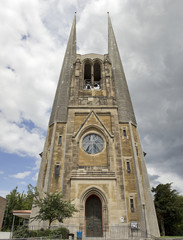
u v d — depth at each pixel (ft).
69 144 113.70
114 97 135.64
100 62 156.76
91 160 109.60
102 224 94.89
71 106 127.75
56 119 125.29
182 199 179.11
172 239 87.61
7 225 165.07
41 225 91.56
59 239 68.08
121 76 150.61
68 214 78.13
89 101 131.54
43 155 116.67
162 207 161.17
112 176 101.91
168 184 169.89
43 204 81.41
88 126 119.55
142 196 98.73
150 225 98.68
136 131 128.26
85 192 97.60
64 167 106.52
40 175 109.19
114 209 94.07
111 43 176.76
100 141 116.57
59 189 101.14
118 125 122.01
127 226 91.45
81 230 89.61
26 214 116.16
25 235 68.64
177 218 158.10
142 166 116.16
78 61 150.20
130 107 137.28
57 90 149.38
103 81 145.28
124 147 116.78
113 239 86.48
